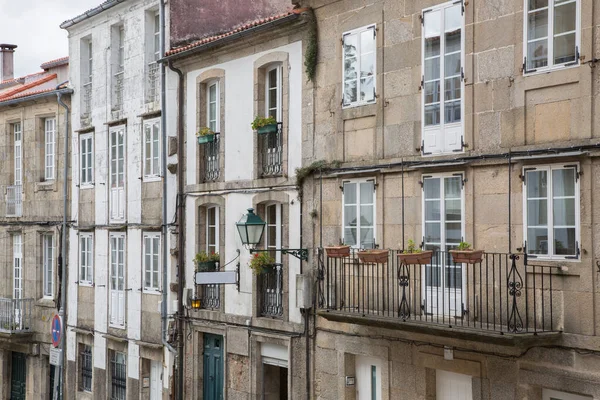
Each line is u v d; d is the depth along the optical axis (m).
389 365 14.89
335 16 16.03
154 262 21.47
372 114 15.21
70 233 25.31
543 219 12.39
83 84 24.94
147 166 21.78
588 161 11.85
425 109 14.22
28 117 27.30
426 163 14.02
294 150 17.06
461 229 13.57
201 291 19.88
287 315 17.23
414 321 13.48
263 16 22.33
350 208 15.71
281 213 17.64
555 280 12.18
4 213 28.45
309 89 16.66
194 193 20.03
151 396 21.88
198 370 19.83
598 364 11.67
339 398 15.88
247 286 18.34
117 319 22.94
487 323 12.59
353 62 15.66
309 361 16.56
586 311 11.84
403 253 13.27
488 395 13.12
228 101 19.05
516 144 12.75
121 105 23.08
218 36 20.08
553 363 12.21
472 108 13.41
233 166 18.86
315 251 16.47
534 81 12.50
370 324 14.38
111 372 23.36
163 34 21.16
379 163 14.96
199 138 19.62
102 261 23.70
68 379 25.09
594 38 11.76
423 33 14.25
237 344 18.53
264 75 18.20
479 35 13.32
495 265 12.96
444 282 13.48
